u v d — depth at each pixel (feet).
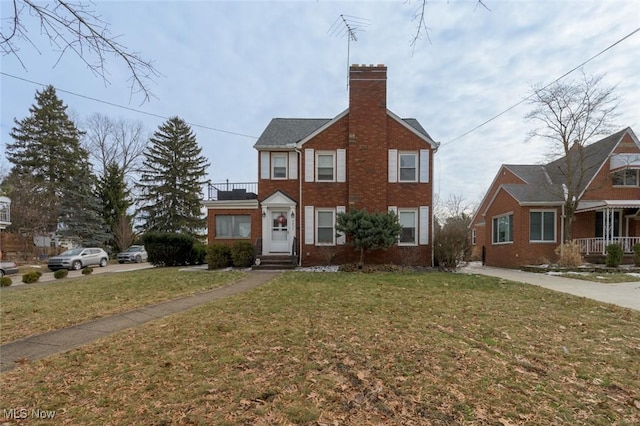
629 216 56.29
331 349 15.78
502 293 29.68
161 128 129.08
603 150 58.23
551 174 65.57
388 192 52.06
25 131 110.32
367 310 23.15
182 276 41.96
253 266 48.65
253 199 57.88
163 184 127.24
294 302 25.57
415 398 11.40
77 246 98.94
